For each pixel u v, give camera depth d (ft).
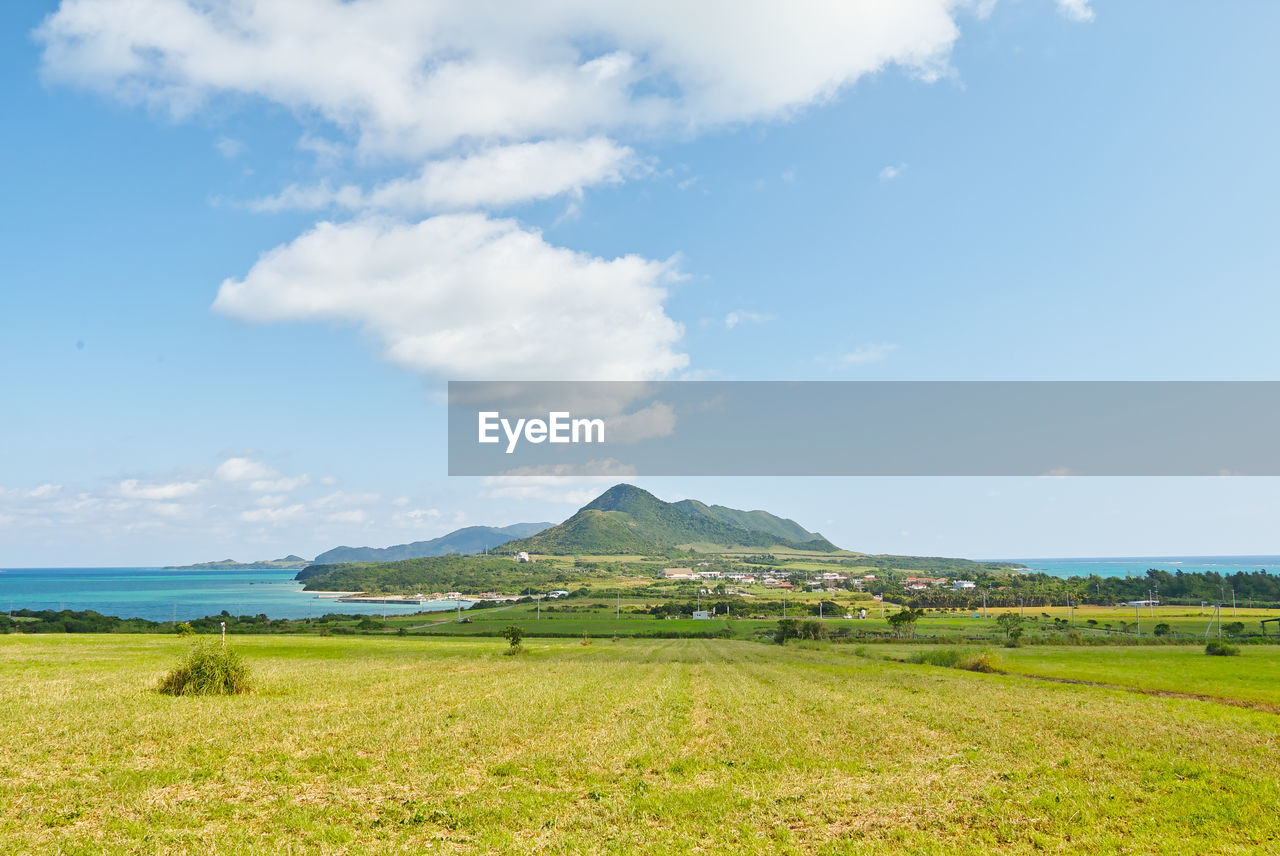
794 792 69.05
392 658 255.29
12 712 101.04
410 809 60.64
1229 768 80.48
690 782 72.13
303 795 64.18
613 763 79.56
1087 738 100.42
